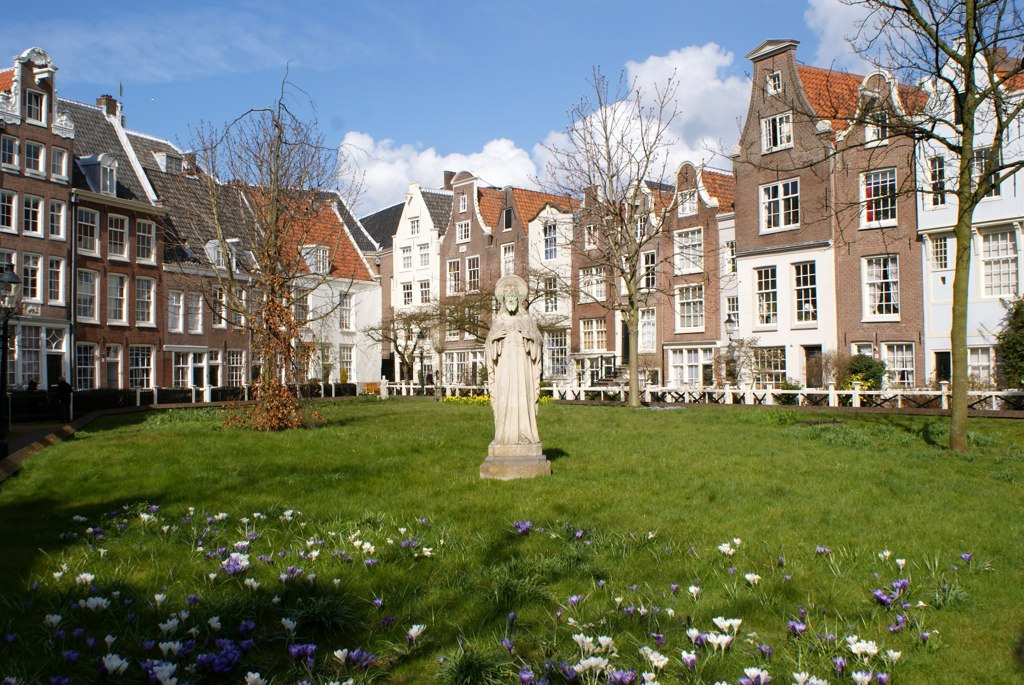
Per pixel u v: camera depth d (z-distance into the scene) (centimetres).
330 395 5294
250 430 2125
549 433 1953
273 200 2581
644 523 897
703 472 1264
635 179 3591
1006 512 953
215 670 483
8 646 518
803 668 507
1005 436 1836
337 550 762
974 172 3184
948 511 960
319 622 579
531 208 5503
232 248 4869
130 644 531
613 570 719
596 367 4903
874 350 3538
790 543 808
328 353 5444
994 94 1647
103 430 2217
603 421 2353
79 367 4266
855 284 3606
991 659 532
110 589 637
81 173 4400
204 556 751
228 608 594
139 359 4622
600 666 473
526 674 464
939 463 1372
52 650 516
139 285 4625
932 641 552
